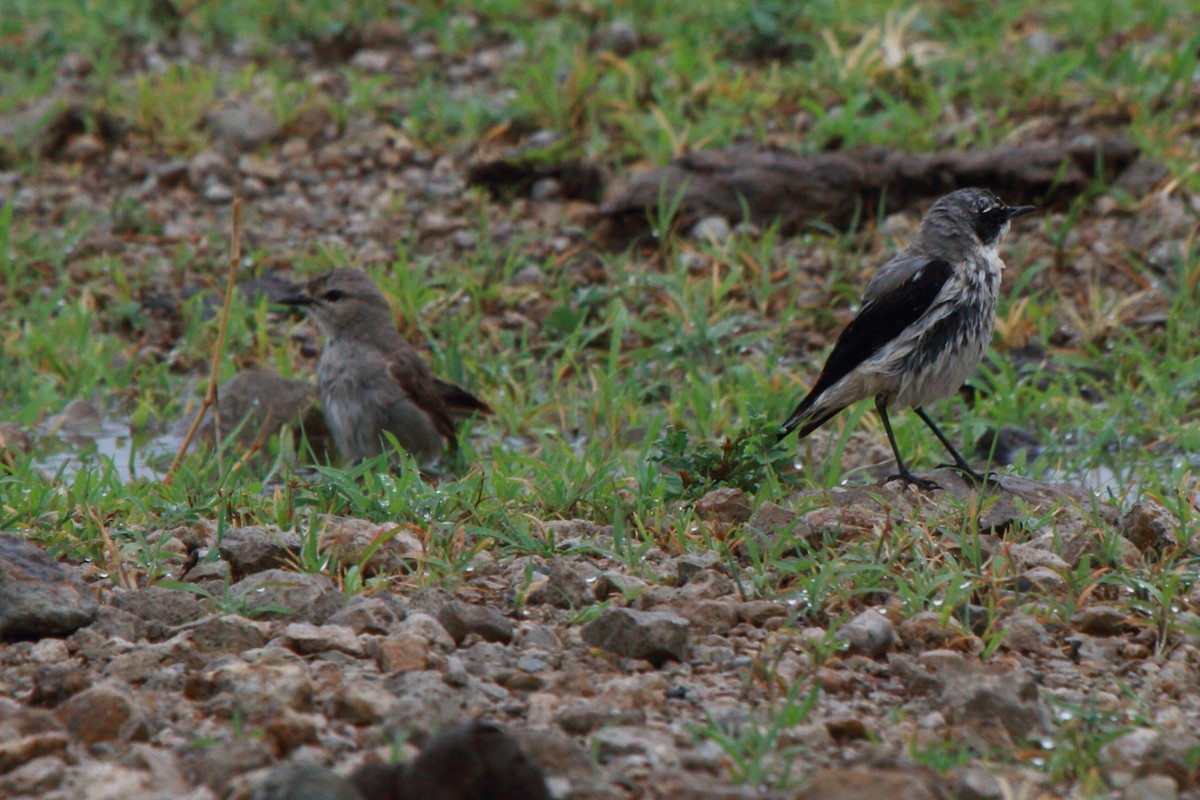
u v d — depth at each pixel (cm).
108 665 697
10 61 2167
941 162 1717
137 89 2039
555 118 1912
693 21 2152
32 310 1573
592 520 973
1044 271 1609
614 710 643
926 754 604
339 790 507
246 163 1878
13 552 792
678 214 1702
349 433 1275
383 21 2222
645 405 1422
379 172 1883
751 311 1563
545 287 1619
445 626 745
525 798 526
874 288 1049
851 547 850
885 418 1060
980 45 2002
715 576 821
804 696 680
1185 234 1606
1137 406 1388
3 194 1845
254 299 1611
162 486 1027
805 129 1866
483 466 1193
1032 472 1201
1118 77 1891
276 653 702
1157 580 826
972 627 767
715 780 582
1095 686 709
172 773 573
